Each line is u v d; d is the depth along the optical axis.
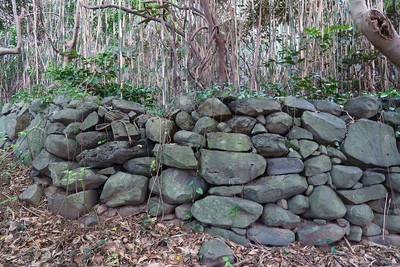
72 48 3.60
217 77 2.95
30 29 4.48
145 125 2.29
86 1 3.48
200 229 2.09
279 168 2.13
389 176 2.15
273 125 2.16
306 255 1.98
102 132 2.34
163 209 2.18
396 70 3.20
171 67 3.05
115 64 3.11
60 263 1.85
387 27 1.05
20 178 2.60
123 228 2.12
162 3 2.78
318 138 2.17
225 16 3.19
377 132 2.19
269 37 3.39
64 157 2.42
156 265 1.85
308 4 3.21
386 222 2.14
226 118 2.23
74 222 2.19
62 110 2.48
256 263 1.89
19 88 4.86
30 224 2.18
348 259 1.96
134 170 2.25
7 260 1.88
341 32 3.11
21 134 2.52
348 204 2.12
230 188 2.11
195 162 2.14
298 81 2.69
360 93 3.04
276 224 2.07
